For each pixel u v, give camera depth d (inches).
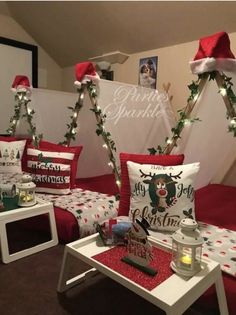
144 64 154.3
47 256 73.0
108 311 54.3
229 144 114.7
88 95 106.3
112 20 140.3
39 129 134.7
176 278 45.3
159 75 149.3
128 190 74.0
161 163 72.9
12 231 87.1
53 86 195.5
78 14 145.9
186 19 123.4
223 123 98.2
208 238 64.8
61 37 170.2
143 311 54.5
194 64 71.2
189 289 42.5
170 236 62.9
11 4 158.2
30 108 130.9
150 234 63.7
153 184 64.9
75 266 68.7
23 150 120.5
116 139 113.0
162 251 54.5
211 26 122.0
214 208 90.4
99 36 155.8
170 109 139.2
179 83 141.7
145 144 128.0
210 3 111.3
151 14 127.7
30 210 73.7
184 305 41.3
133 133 120.8
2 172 116.1
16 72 171.6
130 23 137.8
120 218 69.4
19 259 71.1
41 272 66.1
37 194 94.0
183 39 136.0
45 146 104.9
